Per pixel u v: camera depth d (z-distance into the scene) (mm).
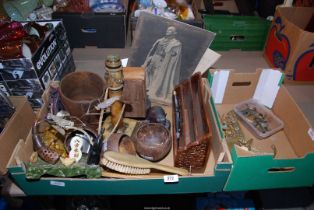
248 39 1101
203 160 660
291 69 950
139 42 843
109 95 729
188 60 847
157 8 1064
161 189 670
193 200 1084
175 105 774
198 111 704
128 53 1054
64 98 674
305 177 687
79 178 628
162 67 864
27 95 799
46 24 867
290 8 1011
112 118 738
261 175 667
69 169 603
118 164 599
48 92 767
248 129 877
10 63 711
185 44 828
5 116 736
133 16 1025
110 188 655
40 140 666
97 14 975
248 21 1057
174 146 682
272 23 1037
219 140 682
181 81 866
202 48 825
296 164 643
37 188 658
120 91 728
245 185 695
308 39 870
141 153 671
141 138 714
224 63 1060
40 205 1044
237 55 1114
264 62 1079
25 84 768
